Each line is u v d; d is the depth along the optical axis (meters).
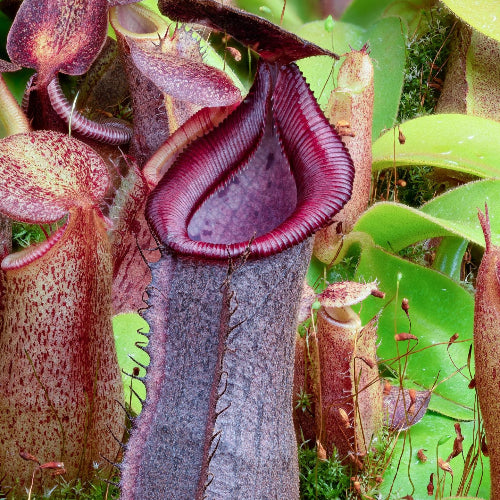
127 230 0.41
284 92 0.34
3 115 0.38
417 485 0.40
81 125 0.42
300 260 0.34
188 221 0.35
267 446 0.34
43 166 0.35
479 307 0.36
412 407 0.42
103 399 0.38
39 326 0.36
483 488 0.40
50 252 0.36
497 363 0.36
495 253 0.36
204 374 0.34
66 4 0.37
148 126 0.43
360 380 0.39
